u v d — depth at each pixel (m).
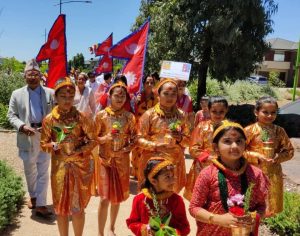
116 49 6.97
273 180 4.46
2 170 6.48
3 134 11.77
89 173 4.38
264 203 2.99
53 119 4.27
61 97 4.20
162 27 16.73
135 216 3.14
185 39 16.31
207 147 4.57
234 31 14.97
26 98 5.47
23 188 6.59
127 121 4.82
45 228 5.12
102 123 4.81
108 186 4.66
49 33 6.05
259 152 4.46
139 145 4.61
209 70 17.30
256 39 16.11
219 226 2.92
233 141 2.85
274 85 43.28
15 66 23.81
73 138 4.23
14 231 4.99
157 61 17.47
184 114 4.74
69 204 4.20
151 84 7.15
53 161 4.26
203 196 2.95
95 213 5.72
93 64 36.75
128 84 6.91
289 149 4.54
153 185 3.08
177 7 16.30
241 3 15.03
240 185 2.89
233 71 16.50
